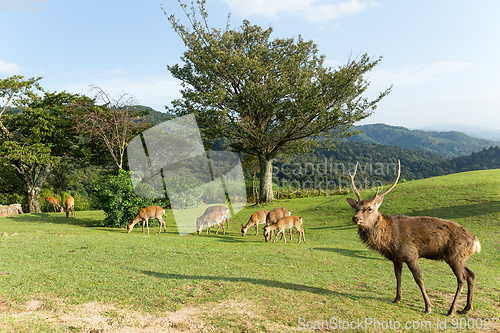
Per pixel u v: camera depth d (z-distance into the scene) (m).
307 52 29.48
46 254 7.11
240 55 25.48
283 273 6.61
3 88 22.66
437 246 4.63
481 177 20.95
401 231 4.70
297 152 31.33
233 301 4.50
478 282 6.56
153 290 4.82
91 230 12.68
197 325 3.71
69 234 10.92
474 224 13.02
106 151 26.44
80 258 6.89
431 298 5.27
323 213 19.28
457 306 4.88
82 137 25.30
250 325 3.73
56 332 3.35
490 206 14.76
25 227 12.70
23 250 7.39
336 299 4.82
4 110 23.53
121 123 16.50
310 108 24.33
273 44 28.72
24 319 3.59
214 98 23.02
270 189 27.72
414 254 4.66
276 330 3.64
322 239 12.84
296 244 11.62
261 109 24.84
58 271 5.64
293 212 20.84
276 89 24.50
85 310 3.99
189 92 24.42
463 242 4.57
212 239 11.82
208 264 7.12
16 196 36.56
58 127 24.91
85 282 5.05
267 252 9.30
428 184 21.25
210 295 4.71
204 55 25.19
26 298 4.20
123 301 4.34
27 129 25.22
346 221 16.62
